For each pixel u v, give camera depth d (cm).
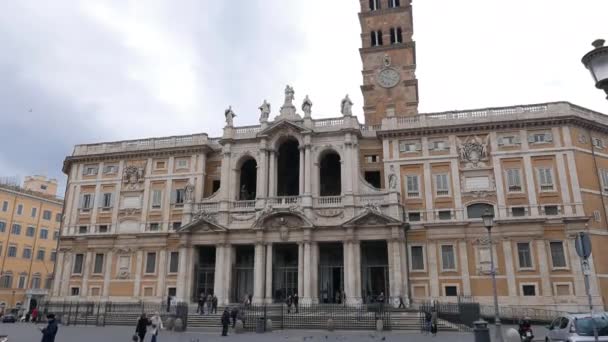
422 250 4816
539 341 2612
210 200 5344
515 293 4478
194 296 5138
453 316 3878
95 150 6153
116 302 5409
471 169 4925
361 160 5362
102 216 5853
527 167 4791
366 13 6681
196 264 5225
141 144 6000
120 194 5869
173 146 5797
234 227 5091
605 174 4872
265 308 3631
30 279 8206
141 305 5028
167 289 5344
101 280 5591
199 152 5734
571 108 4925
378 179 5400
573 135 4803
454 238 4759
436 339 2873
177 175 5728
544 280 4438
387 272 4938
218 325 3881
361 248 5047
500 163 4875
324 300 5003
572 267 4412
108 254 5656
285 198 5056
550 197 4659
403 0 6612
